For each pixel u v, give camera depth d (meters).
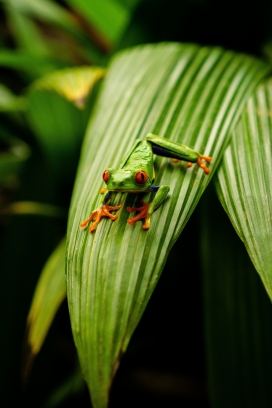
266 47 0.56
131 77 0.48
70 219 0.43
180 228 0.41
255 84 0.47
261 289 0.47
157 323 0.65
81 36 0.67
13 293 0.55
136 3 0.57
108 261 0.40
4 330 0.54
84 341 0.39
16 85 0.77
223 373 0.46
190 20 0.56
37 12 0.66
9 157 0.61
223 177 0.43
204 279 0.48
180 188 0.43
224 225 0.49
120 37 0.57
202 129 0.45
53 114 0.52
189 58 0.49
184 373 0.69
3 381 0.54
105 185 0.43
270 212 0.41
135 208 0.42
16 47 0.82
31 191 0.59
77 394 0.67
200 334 0.65
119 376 0.67
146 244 0.41
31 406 0.54
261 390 0.46
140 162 0.43
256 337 0.46
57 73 0.51
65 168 0.56
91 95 0.51
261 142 0.44
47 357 0.55
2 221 0.85
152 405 0.68
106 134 0.46
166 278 0.63
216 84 0.47
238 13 0.56
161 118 0.46
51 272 0.51
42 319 0.49
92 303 0.40
